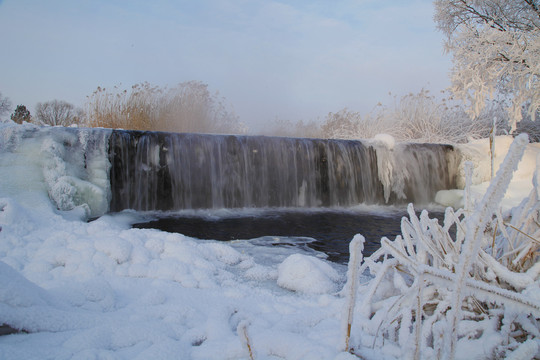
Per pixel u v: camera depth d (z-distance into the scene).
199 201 9.76
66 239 4.09
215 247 4.70
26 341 1.99
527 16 11.49
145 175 9.16
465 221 2.52
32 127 7.81
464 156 12.23
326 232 7.13
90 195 7.79
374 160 11.48
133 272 3.62
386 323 2.31
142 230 4.79
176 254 4.12
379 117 17.36
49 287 2.97
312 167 10.84
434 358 1.68
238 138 10.25
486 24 11.20
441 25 13.07
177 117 15.74
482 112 16.19
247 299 3.24
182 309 2.74
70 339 2.03
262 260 4.79
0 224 4.40
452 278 1.60
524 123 15.23
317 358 1.87
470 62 11.44
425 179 11.95
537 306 1.60
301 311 2.86
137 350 2.08
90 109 13.30
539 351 1.84
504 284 2.33
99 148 8.55
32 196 6.86
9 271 2.34
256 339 2.18
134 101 14.02
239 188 10.16
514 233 2.57
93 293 2.71
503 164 1.22
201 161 9.80
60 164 7.54
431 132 16.27
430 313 2.43
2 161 7.15
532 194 2.53
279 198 10.53
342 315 1.85
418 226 2.50
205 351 2.15
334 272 4.11
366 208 10.70
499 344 1.93
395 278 2.65
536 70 10.46
